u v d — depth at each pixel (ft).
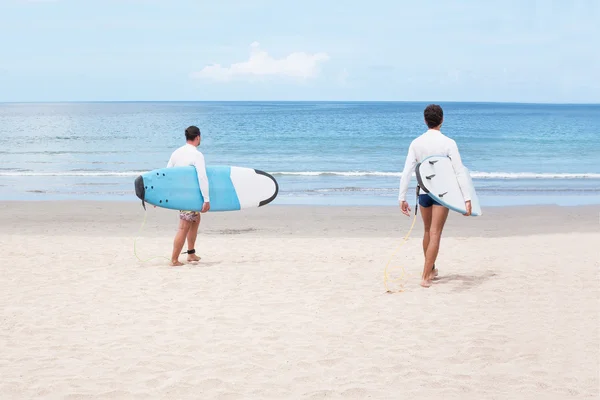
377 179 70.95
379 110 500.33
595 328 17.39
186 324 18.10
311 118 299.99
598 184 65.62
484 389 13.14
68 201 51.70
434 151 21.61
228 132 173.47
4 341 16.61
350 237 35.24
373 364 14.71
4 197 55.36
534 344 16.03
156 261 27.76
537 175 73.15
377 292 21.76
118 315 19.07
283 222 41.63
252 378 13.87
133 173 75.41
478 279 23.66
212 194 26.76
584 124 232.53
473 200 22.15
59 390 13.14
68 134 161.38
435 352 15.53
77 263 27.14
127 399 12.72
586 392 12.90
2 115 349.00
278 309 19.66
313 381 13.69
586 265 26.11
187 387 13.30
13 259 27.99
